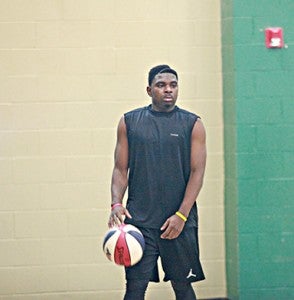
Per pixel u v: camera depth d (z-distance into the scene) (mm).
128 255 9328
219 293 11727
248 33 11164
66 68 11375
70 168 11438
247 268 11344
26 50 11328
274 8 11195
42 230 11461
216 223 11656
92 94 11414
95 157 11461
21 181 11406
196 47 11508
